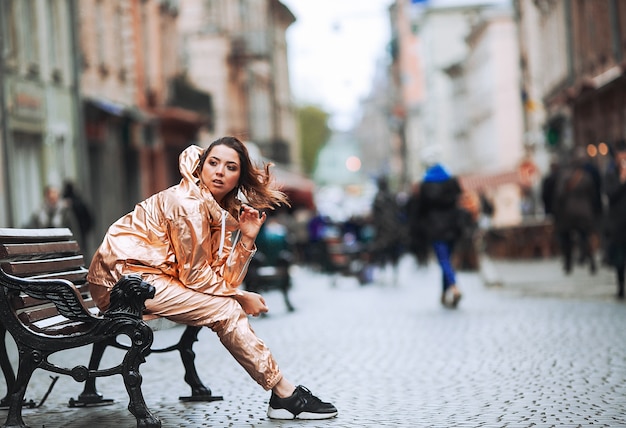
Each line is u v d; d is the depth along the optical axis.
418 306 18.97
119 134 42.56
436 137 127.06
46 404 9.05
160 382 10.34
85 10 39.38
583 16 45.56
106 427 7.89
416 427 7.74
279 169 60.69
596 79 39.03
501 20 98.38
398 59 101.31
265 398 9.19
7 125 30.52
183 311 7.75
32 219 23.30
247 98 74.50
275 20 88.12
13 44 31.92
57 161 35.31
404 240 28.00
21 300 7.53
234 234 9.81
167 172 49.91
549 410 8.34
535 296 19.48
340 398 9.23
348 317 17.33
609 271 25.50
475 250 30.39
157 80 48.12
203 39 66.31
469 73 113.38
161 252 7.86
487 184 59.47
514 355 11.70
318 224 40.34
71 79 37.19
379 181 28.41
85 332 7.38
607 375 10.02
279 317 17.81
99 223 39.94
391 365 11.34
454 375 10.45
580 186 24.84
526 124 64.81
